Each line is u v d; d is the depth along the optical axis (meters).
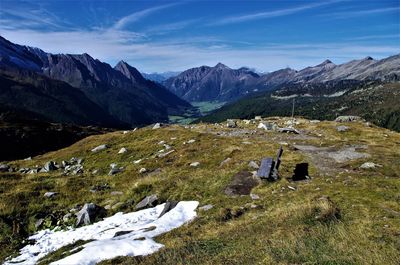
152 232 23.75
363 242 17.17
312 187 28.08
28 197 34.56
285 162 36.31
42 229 29.23
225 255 17.48
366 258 15.52
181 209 28.53
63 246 24.27
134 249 20.44
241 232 20.81
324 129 63.03
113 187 38.38
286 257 16.28
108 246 20.95
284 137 54.78
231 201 28.33
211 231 22.12
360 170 32.88
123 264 18.48
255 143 47.91
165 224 25.34
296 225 20.28
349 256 15.87
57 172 49.75
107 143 63.34
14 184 39.19
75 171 48.78
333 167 34.62
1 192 36.41
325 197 24.28
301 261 15.79
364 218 20.27
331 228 19.23
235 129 65.25
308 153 40.84
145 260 18.56
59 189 37.44
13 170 55.41
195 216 26.52
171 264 17.48
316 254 16.31
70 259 19.78
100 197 35.12
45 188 37.59
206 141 51.97
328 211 21.06
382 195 24.31
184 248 19.34
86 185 39.00
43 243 25.73
